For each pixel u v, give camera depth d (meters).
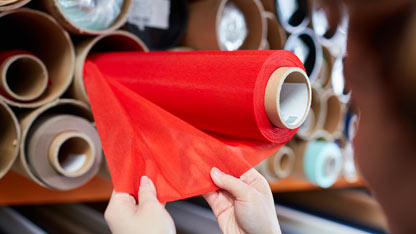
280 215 1.81
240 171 0.59
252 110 0.54
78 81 0.76
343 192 1.96
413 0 0.24
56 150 0.70
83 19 0.75
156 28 1.04
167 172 0.57
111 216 0.50
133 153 0.60
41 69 0.69
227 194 0.63
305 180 1.35
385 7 0.25
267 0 1.15
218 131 0.64
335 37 1.31
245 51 0.58
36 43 0.80
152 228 0.47
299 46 1.25
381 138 0.28
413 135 0.26
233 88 0.55
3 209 1.55
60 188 0.73
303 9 1.21
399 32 0.25
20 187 0.83
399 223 0.29
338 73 1.40
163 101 0.66
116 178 0.55
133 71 0.71
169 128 0.64
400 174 0.27
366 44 0.27
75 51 0.79
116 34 0.80
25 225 1.45
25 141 0.72
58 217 1.56
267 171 1.20
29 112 0.71
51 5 0.67
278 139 0.60
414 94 0.24
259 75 0.53
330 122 1.45
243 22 1.10
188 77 0.61
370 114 0.28
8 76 0.78
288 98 0.61
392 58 0.25
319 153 1.29
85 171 0.73
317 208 1.92
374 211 1.71
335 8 0.32
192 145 0.62
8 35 0.82
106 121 0.65
